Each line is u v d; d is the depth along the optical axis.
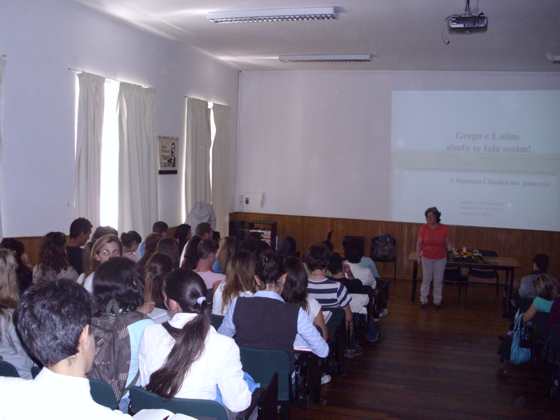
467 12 4.14
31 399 0.97
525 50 6.05
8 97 4.08
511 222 7.64
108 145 5.57
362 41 6.00
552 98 7.39
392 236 8.13
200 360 1.72
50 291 1.01
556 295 3.83
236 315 2.48
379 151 8.17
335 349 3.29
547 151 7.45
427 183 7.98
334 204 8.45
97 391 1.65
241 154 8.87
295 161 8.60
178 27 5.63
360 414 3.17
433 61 7.04
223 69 8.14
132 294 2.04
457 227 7.88
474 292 7.29
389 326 5.38
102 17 5.16
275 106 8.65
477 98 7.70
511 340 4.14
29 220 4.39
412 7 4.55
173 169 6.73
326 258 3.52
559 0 4.14
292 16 4.88
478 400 3.47
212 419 1.36
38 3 4.31
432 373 3.97
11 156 4.16
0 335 1.97
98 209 5.14
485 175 7.72
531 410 3.33
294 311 2.45
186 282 1.81
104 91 5.21
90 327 1.04
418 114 7.96
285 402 2.40
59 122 4.65
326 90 8.37
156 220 6.16
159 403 1.67
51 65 4.51
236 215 8.91
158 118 6.31
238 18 5.00
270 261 2.60
